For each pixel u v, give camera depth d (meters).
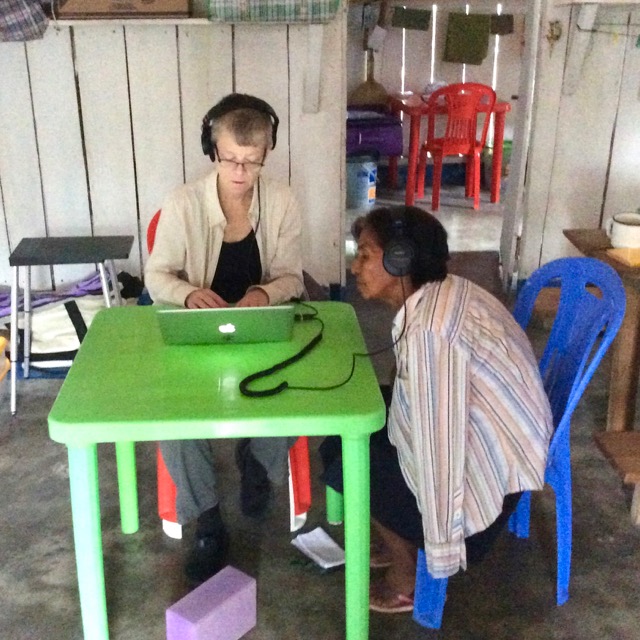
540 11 3.64
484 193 6.28
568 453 1.80
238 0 3.20
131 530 2.18
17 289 2.87
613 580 1.99
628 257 2.33
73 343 3.16
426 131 6.37
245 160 1.86
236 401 1.44
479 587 1.96
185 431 1.37
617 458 2.09
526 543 2.14
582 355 1.71
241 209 2.05
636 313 2.46
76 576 2.01
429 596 1.78
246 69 3.50
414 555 1.83
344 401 1.44
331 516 2.19
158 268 2.01
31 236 3.68
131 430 1.37
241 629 1.80
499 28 5.94
